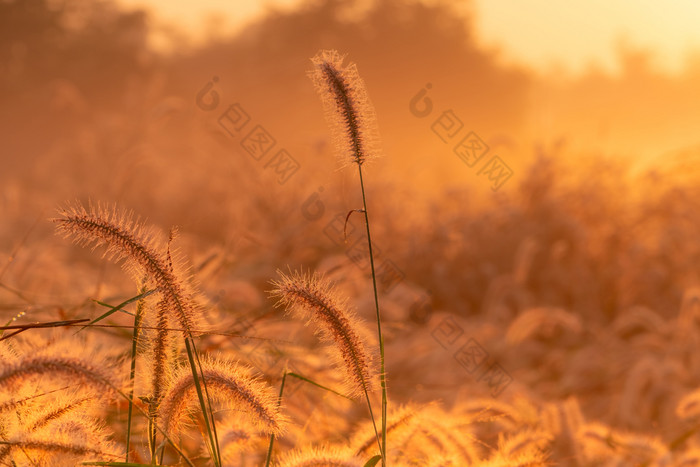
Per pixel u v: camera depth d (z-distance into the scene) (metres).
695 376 9.32
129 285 7.94
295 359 5.77
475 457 4.89
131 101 25.05
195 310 3.46
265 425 3.54
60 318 5.84
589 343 11.78
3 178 31.31
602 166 16.28
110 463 3.30
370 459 3.77
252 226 14.35
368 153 3.98
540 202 15.58
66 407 3.48
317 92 4.02
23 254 9.56
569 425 6.09
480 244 14.80
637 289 13.83
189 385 3.50
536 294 13.92
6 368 2.75
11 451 3.25
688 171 15.95
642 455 5.81
